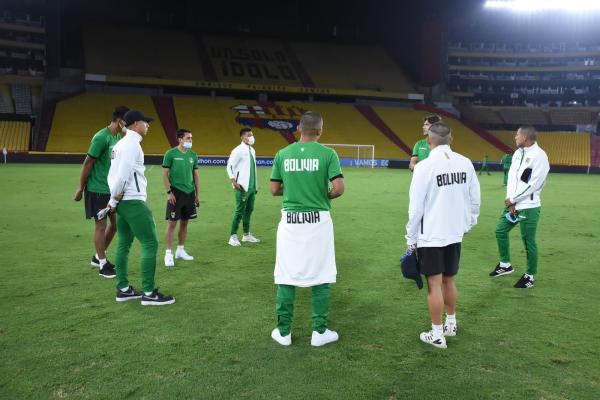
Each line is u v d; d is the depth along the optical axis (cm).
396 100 4897
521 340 373
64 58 4278
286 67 4784
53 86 4006
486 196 1595
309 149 361
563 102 5072
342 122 4284
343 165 3591
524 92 5203
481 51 5184
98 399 277
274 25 5244
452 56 5172
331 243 365
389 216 1066
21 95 3909
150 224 441
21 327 384
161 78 4112
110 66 4103
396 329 393
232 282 527
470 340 372
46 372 308
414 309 444
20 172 2136
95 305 442
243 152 718
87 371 311
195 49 4719
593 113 4903
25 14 4184
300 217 357
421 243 358
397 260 648
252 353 342
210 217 1014
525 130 517
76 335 370
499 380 307
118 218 449
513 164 541
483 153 4034
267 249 705
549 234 873
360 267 608
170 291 490
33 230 818
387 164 3575
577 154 4275
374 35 5434
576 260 661
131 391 286
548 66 5094
